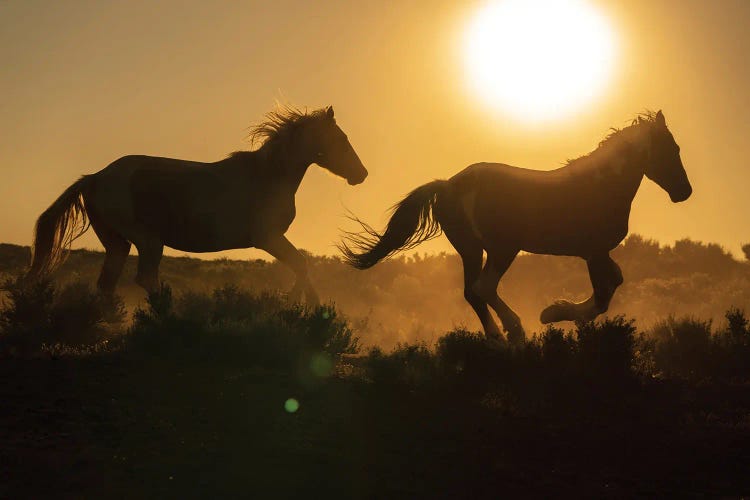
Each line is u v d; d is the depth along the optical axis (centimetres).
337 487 767
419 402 1098
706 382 1270
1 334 1288
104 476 747
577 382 1216
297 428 940
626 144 1484
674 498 786
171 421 928
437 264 4078
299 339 1327
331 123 1658
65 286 1496
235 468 799
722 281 3575
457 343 1316
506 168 1466
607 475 844
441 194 1447
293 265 1627
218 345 1266
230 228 1578
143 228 1537
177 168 1564
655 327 1579
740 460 899
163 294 1434
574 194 1448
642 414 1080
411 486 782
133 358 1220
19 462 761
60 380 1059
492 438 950
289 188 1630
